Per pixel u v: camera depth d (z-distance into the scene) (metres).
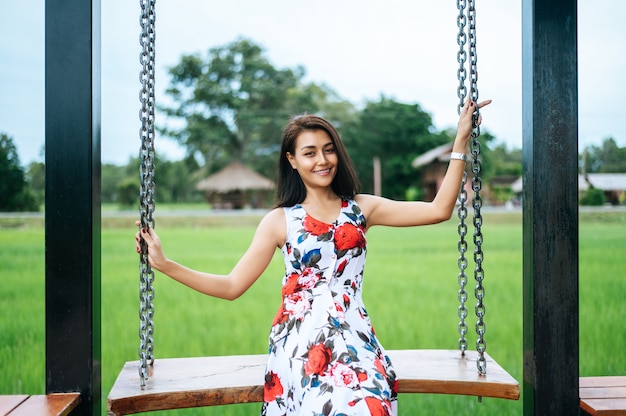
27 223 18.05
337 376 2.47
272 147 43.38
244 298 9.90
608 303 7.69
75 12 2.70
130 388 2.68
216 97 43.31
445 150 40.94
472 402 4.75
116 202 39.88
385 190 44.34
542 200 2.82
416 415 4.57
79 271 2.70
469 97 2.77
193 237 20.62
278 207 2.85
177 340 6.96
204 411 4.65
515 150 39.31
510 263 12.82
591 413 2.68
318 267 2.71
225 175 41.25
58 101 2.70
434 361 3.02
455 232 22.08
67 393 2.69
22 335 6.79
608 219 15.46
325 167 2.77
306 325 2.61
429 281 11.04
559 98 2.82
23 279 10.11
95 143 2.77
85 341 2.70
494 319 7.64
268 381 2.65
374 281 11.14
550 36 2.82
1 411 2.48
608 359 5.61
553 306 2.82
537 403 2.81
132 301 9.12
